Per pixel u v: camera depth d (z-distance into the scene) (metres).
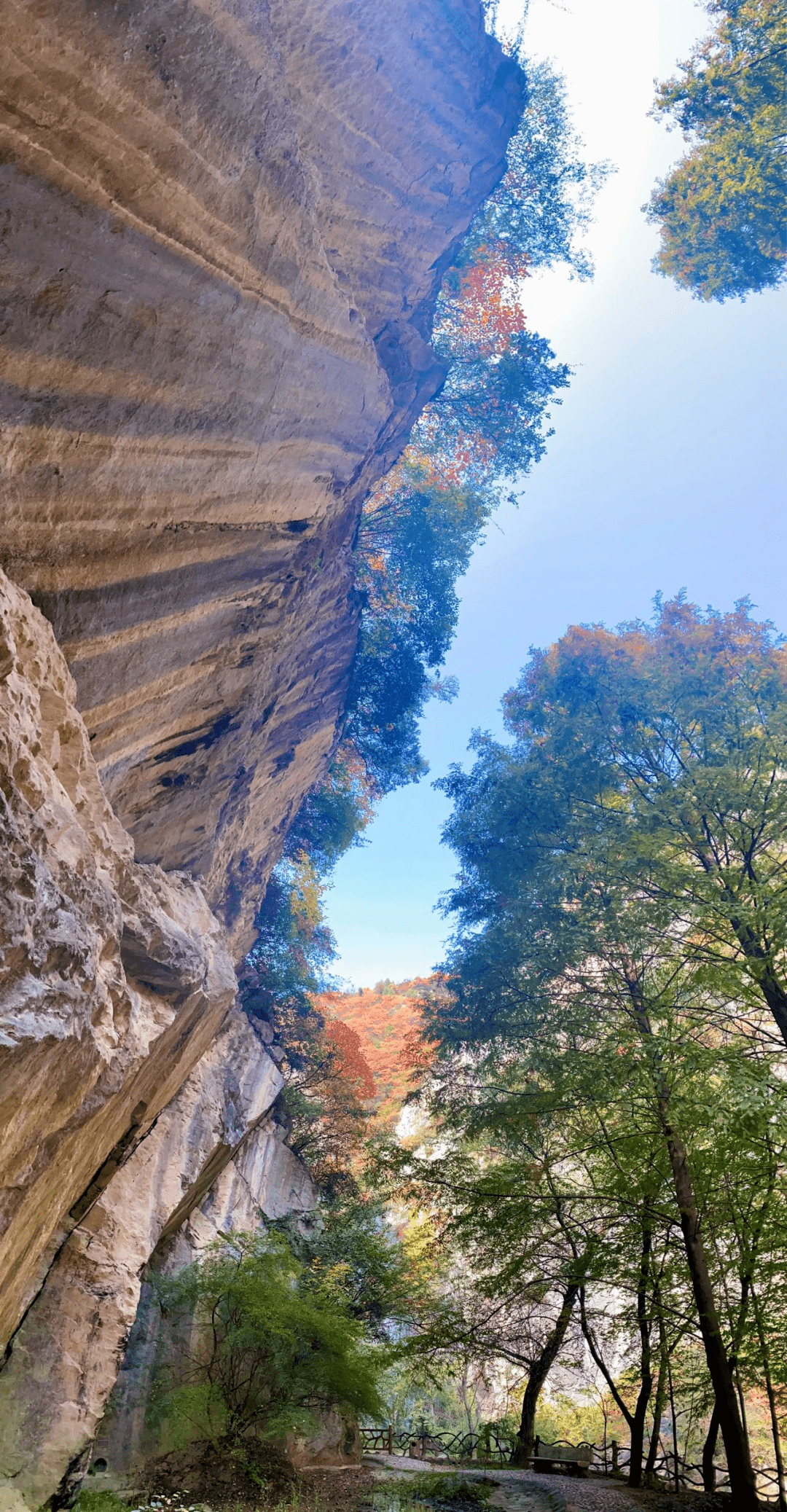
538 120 19.97
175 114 4.64
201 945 9.51
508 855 14.98
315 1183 22.55
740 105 16.84
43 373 4.60
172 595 7.35
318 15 8.00
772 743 12.07
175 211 5.03
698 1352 15.30
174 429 6.12
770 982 10.95
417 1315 16.33
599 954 12.89
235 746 10.88
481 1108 13.74
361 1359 12.61
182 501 6.79
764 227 18.31
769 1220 10.27
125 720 7.63
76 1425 7.48
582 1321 15.72
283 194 6.15
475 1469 15.97
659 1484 13.20
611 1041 11.77
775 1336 11.30
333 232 10.84
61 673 5.52
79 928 4.46
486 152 13.05
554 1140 16.45
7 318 4.21
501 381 20.98
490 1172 13.44
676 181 18.94
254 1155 17.42
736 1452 10.02
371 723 22.30
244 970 22.03
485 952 14.52
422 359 15.17
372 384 10.13
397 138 10.75
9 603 4.63
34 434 4.75
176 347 5.63
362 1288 16.81
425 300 14.84
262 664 10.59
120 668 7.03
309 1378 11.94
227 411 6.79
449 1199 13.57
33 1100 4.11
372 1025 56.12
